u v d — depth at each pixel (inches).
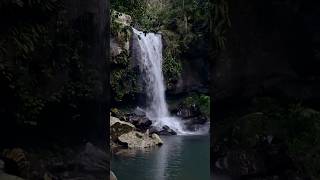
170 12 759.7
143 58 688.4
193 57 751.7
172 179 290.2
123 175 305.3
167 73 736.3
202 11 526.9
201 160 372.5
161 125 640.4
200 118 695.7
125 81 659.4
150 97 706.2
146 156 398.0
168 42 739.4
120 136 479.5
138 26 708.0
